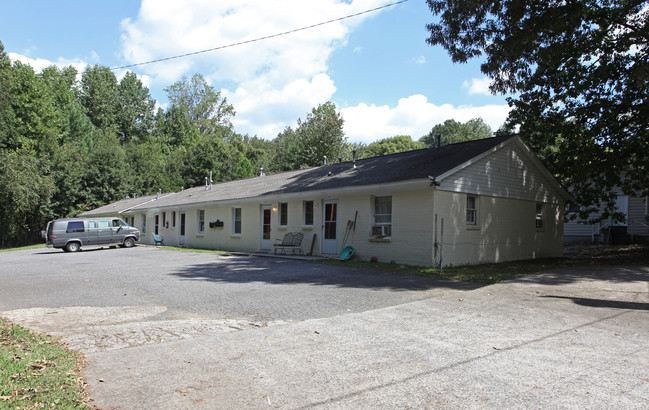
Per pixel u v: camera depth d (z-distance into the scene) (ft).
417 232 43.78
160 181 158.81
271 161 198.08
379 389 12.67
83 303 26.76
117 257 60.64
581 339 17.80
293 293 28.99
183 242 89.97
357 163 63.31
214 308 24.88
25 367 14.12
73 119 166.20
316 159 152.05
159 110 220.02
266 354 15.99
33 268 47.50
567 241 87.20
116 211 106.93
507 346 16.87
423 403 11.69
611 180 57.11
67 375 13.57
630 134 52.34
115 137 175.94
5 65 125.18
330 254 54.39
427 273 37.76
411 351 16.26
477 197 48.24
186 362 15.15
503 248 51.42
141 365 14.84
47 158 132.05
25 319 22.40
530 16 42.01
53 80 170.81
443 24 47.44
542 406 11.46
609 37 48.91
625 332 18.86
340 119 153.07
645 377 13.57
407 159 54.19
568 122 56.80
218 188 92.63
